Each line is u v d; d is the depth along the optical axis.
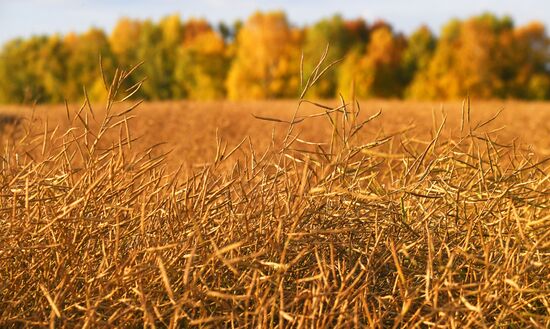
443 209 3.17
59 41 62.53
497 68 51.62
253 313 2.34
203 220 2.60
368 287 2.64
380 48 53.62
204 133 14.23
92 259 2.59
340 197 2.98
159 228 2.80
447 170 3.20
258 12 56.16
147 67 62.66
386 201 3.03
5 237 2.60
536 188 3.29
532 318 2.59
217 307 2.55
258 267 2.49
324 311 2.53
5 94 62.53
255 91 55.75
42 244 2.68
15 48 62.94
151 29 64.44
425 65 53.34
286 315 2.32
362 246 2.85
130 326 2.44
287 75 55.62
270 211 2.83
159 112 19.72
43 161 2.92
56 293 2.50
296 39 56.78
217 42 60.28
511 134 13.24
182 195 3.14
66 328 2.41
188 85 61.12
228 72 59.72
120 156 2.71
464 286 2.40
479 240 2.95
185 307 2.49
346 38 58.00
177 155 9.77
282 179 3.21
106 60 60.62
